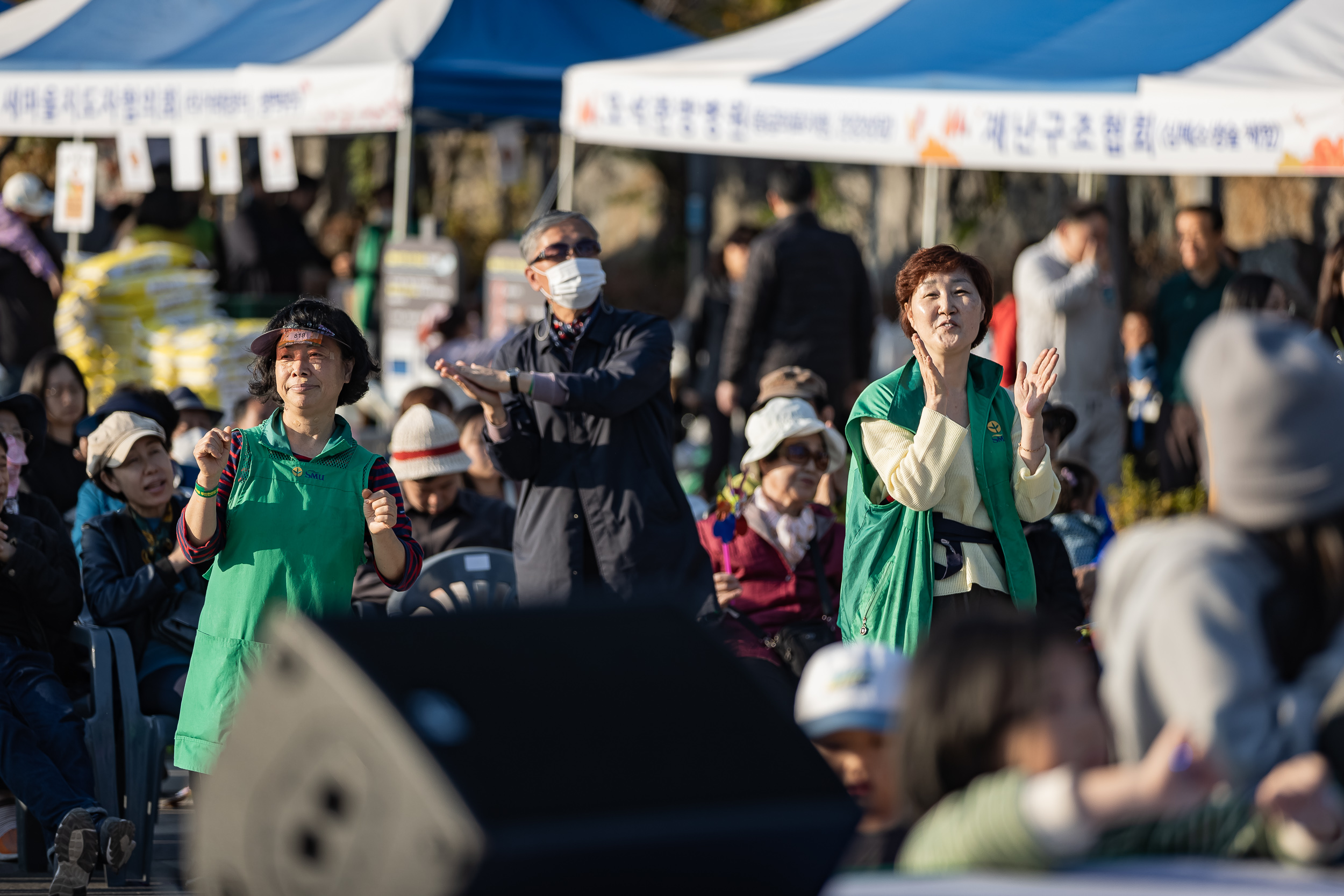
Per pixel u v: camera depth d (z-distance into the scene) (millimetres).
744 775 5605
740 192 75312
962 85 25172
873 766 8445
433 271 37375
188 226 43375
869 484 15477
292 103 33156
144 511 18828
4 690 17141
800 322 31234
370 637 5512
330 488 15031
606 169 84062
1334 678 7535
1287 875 6922
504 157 42688
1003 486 15070
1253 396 7445
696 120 27656
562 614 5879
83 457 19750
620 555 17359
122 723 17938
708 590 17766
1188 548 7516
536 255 17703
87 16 39219
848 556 15438
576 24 38531
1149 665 7434
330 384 15047
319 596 14844
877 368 41094
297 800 5383
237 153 35000
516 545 17953
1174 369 29156
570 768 5348
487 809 5086
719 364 37344
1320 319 20641
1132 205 49281
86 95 34688
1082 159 24266
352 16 36719
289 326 14930
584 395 16938
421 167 67750
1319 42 24594
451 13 36250
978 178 59062
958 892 6422
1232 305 23422
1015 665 7199
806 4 63719
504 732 5352
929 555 14953
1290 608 7520
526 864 5070
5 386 33906
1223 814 7984
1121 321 34375
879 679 8516
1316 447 7391
